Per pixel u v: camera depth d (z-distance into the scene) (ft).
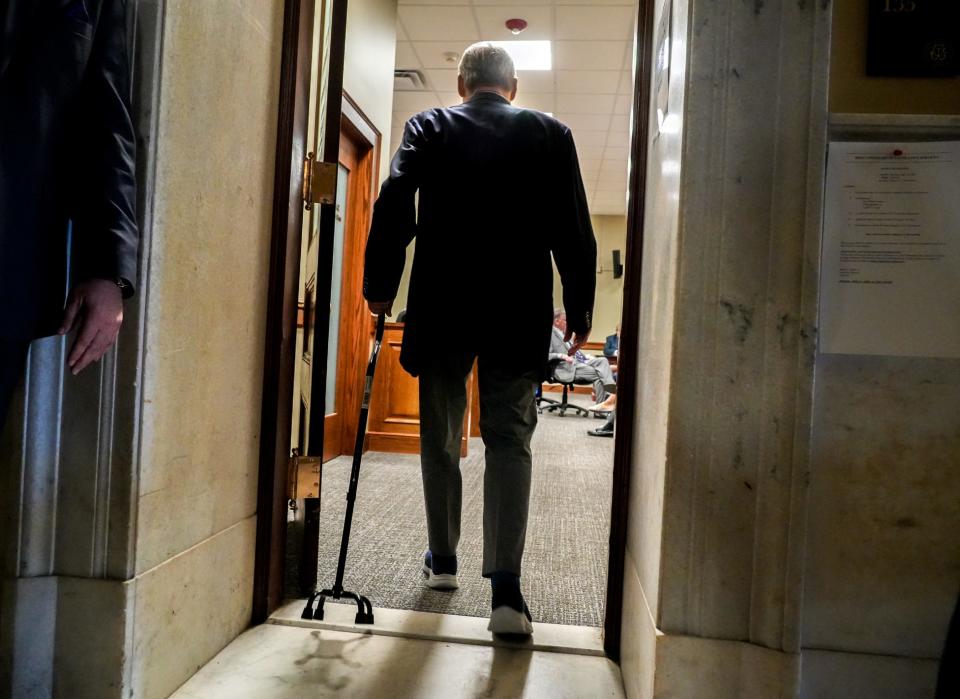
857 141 3.62
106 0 3.36
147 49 3.61
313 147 6.04
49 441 3.69
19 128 3.01
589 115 23.04
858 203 3.59
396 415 12.52
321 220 5.51
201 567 4.35
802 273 3.40
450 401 5.41
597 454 13.60
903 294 3.57
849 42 3.69
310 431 5.60
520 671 4.50
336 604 5.46
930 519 3.59
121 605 3.60
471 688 4.24
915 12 3.64
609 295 39.09
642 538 4.21
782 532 3.40
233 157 4.56
